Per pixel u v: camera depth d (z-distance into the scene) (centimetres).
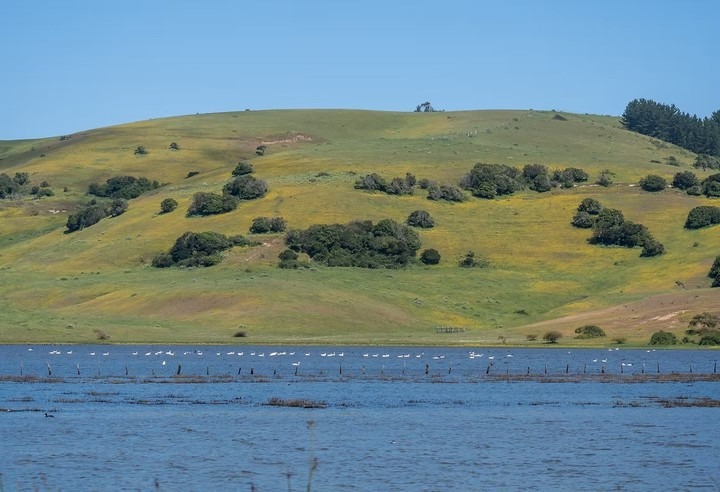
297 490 8044
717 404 12800
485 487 8219
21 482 8262
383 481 8394
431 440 10175
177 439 10131
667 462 9156
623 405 12769
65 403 12612
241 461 9125
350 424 11138
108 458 9200
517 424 11188
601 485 8294
